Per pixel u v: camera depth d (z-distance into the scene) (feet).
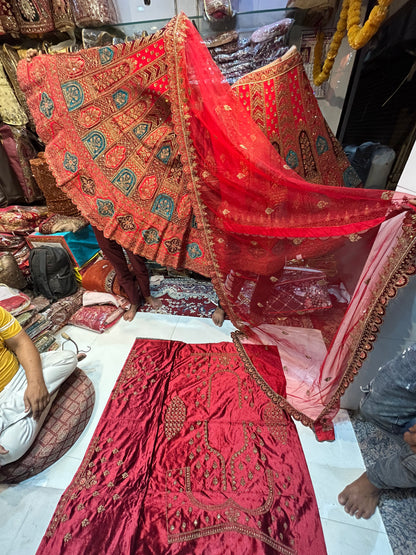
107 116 4.17
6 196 7.82
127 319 6.82
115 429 4.56
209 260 4.18
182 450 4.23
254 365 4.64
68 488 3.86
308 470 3.96
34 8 5.31
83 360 5.84
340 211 2.91
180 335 6.41
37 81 4.10
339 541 3.32
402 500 3.61
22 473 3.91
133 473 3.99
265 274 3.86
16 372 4.07
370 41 4.96
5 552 3.34
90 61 3.85
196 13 5.42
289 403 4.32
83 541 3.37
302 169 4.08
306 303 3.79
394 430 2.97
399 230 2.68
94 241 7.98
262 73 3.74
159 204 4.72
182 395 5.03
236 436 4.37
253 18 5.04
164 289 7.88
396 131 5.12
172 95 3.50
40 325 5.87
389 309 3.19
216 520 3.49
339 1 4.72
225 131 3.28
